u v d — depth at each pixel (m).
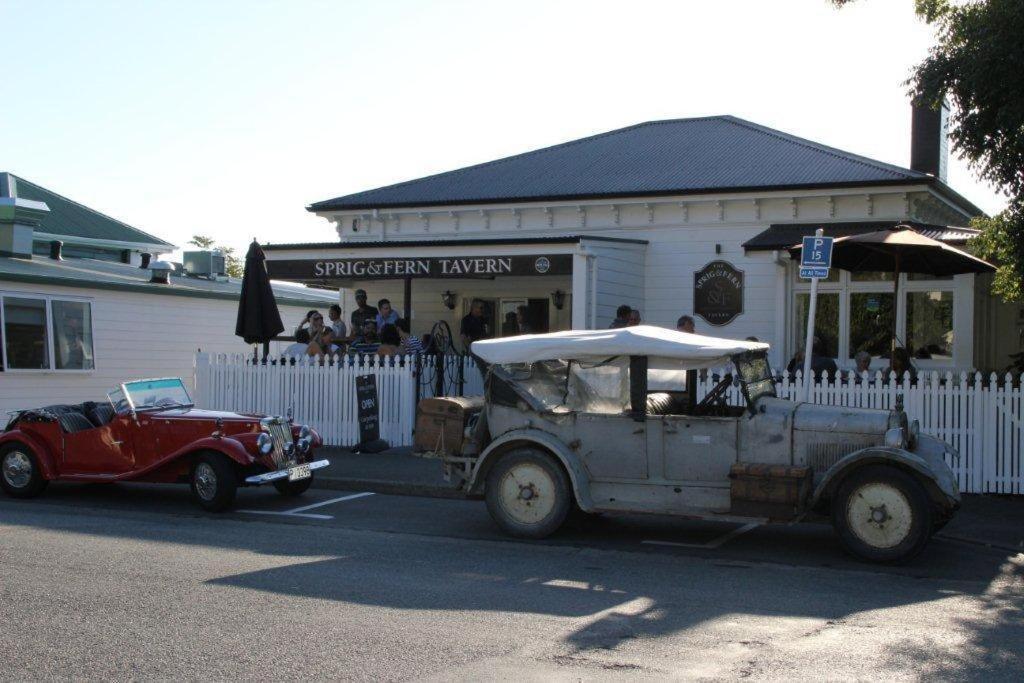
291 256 19.25
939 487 8.51
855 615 6.98
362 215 21.92
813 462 9.05
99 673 5.53
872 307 17.44
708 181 18.89
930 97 11.86
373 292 22.62
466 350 18.98
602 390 9.67
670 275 19.14
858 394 12.99
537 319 21.47
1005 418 12.34
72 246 31.12
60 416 12.18
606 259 17.89
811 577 8.23
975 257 14.97
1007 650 6.14
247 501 12.18
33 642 6.11
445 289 22.03
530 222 20.42
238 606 6.98
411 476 13.38
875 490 8.70
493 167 23.05
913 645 6.21
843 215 17.97
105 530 10.07
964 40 11.69
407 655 5.87
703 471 9.32
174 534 9.88
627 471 9.52
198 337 24.45
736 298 18.59
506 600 7.25
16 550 8.95
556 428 9.71
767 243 17.34
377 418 15.98
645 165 20.94
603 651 5.98
